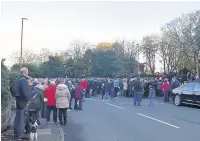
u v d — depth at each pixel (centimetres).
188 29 5150
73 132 1194
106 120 1529
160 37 7856
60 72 7269
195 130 1230
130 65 7800
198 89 2248
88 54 7856
